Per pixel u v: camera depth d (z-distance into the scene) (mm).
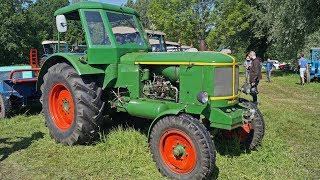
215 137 5305
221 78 4539
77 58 5488
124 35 5707
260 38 26688
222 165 4605
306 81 17500
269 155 5047
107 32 5461
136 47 5742
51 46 14391
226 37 23625
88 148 5250
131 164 4668
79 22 6648
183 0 21891
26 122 7051
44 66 6059
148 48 5969
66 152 5117
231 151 5133
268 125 6883
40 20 38750
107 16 5578
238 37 28656
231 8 22188
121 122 6074
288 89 14891
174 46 16312
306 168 4734
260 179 4266
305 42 19062
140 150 5012
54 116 5766
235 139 5219
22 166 4676
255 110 5215
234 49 31047
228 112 4539
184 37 22172
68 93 5547
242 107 4887
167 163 4375
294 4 18953
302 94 13180
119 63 5430
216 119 4469
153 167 4594
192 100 4629
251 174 4395
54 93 5762
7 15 32156
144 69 5184
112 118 6176
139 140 5277
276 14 20375
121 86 5375
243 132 5238
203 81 4523
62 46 10164
